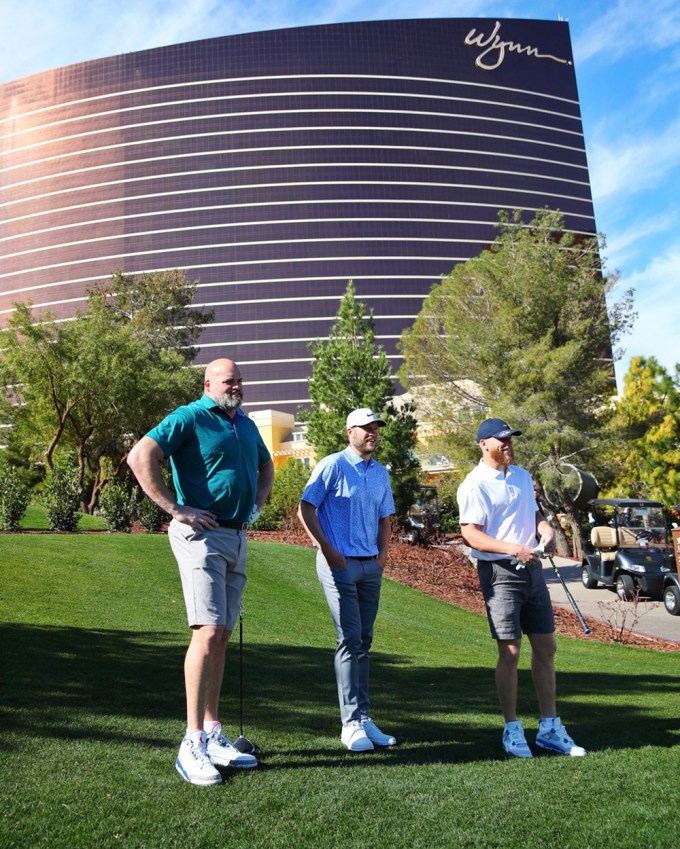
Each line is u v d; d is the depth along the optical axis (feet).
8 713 11.98
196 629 10.08
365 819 7.76
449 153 336.90
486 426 12.42
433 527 85.40
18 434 97.25
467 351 92.07
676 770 9.70
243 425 11.30
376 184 329.11
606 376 90.84
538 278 88.63
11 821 7.41
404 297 320.29
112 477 98.68
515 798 8.47
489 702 16.37
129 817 7.69
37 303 333.21
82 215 336.49
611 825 7.61
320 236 322.75
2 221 347.56
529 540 12.48
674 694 19.48
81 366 82.58
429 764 10.11
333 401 70.08
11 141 354.95
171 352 114.62
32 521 68.49
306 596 41.93
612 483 105.50
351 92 335.26
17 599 28.78
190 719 9.46
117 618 27.68
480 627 41.32
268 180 327.26
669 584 49.73
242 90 335.06
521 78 354.33
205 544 10.34
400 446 72.02
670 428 95.66
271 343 315.78
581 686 20.43
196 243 324.80
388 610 42.16
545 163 348.59
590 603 55.77
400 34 344.08
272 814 7.88
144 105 340.59
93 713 12.55
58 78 354.13
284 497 83.87
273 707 14.56
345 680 11.69
